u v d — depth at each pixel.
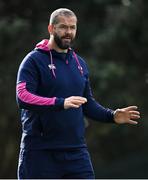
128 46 43.91
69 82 14.47
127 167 51.31
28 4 45.59
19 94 13.98
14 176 47.72
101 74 41.72
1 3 45.03
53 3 46.12
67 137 14.31
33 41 42.38
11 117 44.78
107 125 47.81
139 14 43.28
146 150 51.84
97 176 51.22
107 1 45.59
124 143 51.50
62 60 14.58
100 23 45.69
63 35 14.30
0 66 42.72
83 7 46.03
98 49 43.34
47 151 14.27
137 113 14.84
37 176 14.26
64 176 14.39
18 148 47.28
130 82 44.50
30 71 14.27
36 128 14.29
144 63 45.41
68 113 14.27
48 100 13.56
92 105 15.22
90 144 50.38
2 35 41.22
